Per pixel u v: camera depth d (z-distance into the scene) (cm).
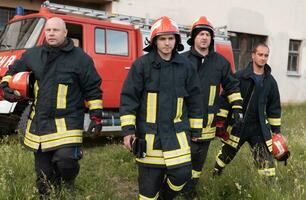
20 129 615
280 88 1762
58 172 403
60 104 371
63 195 395
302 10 1803
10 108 697
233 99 452
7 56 748
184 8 1438
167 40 346
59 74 371
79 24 778
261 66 480
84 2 1254
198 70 442
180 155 349
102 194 462
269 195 435
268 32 1709
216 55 451
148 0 1346
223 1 1555
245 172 518
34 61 375
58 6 802
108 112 818
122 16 883
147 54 358
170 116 352
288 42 1775
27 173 497
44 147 371
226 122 493
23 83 374
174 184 358
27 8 1152
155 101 352
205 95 442
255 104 484
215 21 1539
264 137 486
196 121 371
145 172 358
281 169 539
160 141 350
